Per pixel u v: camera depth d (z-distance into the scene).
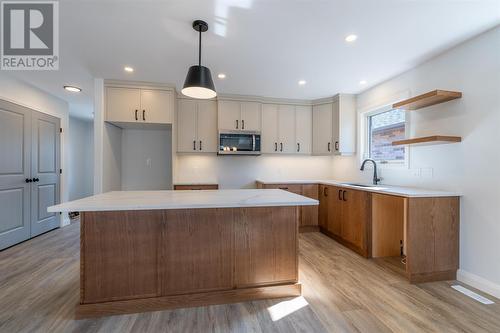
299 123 4.25
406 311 1.80
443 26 2.03
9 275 2.37
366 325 1.64
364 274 2.41
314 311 1.80
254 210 1.95
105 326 1.62
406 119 2.91
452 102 2.38
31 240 3.46
